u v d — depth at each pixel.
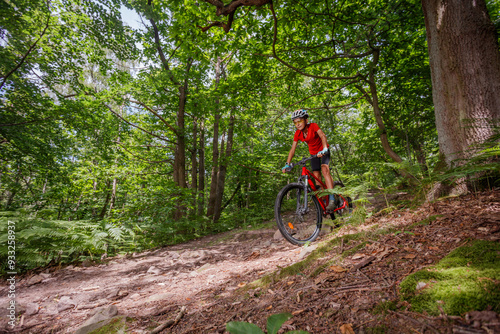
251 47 6.45
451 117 3.00
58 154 9.02
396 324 1.09
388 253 1.81
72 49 8.54
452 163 2.72
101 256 5.47
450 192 2.86
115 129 9.58
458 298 1.07
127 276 3.91
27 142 7.53
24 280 3.88
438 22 3.16
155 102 9.63
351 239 2.38
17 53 7.34
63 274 4.12
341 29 5.76
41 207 8.11
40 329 2.13
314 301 1.53
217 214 11.00
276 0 4.12
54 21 7.91
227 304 1.94
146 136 12.16
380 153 9.16
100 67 9.33
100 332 1.77
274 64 7.17
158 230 6.58
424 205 2.83
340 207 3.75
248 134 11.38
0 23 6.62
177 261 4.54
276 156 12.47
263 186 13.62
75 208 9.10
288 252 3.33
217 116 10.23
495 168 2.22
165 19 8.61
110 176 9.84
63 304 2.67
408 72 6.58
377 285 1.45
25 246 3.73
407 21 5.04
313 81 8.52
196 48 5.57
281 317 1.10
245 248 4.84
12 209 7.27
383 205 3.86
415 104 6.93
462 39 2.96
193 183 11.41
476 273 1.18
